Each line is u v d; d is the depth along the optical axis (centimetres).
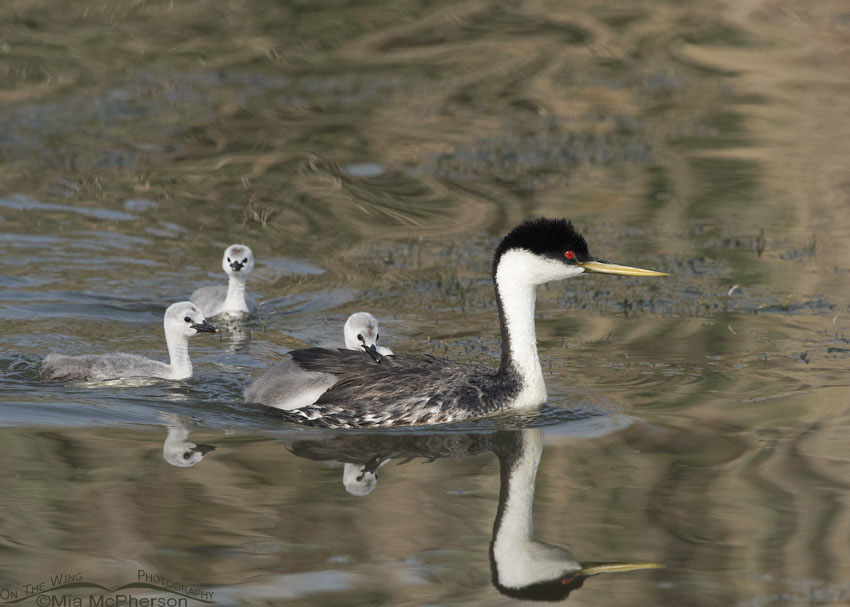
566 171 2341
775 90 2853
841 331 1532
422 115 2711
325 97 2817
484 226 2028
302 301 1697
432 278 1791
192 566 850
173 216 2089
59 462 1057
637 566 862
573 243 1233
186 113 2681
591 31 3234
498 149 2480
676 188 2234
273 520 937
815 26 3228
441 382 1229
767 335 1518
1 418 1183
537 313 1639
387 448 1131
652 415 1222
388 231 2019
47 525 913
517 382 1256
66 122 2600
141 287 1750
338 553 877
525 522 938
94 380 1323
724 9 3366
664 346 1477
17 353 1432
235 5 3338
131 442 1125
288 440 1152
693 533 919
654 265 1830
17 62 2939
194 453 1096
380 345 1393
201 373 1384
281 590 818
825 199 2167
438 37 3209
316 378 1238
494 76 2961
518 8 3378
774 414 1214
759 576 845
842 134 2558
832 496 986
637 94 2847
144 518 932
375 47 3147
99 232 1991
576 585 831
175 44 3119
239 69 2986
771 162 2384
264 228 2028
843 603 801
